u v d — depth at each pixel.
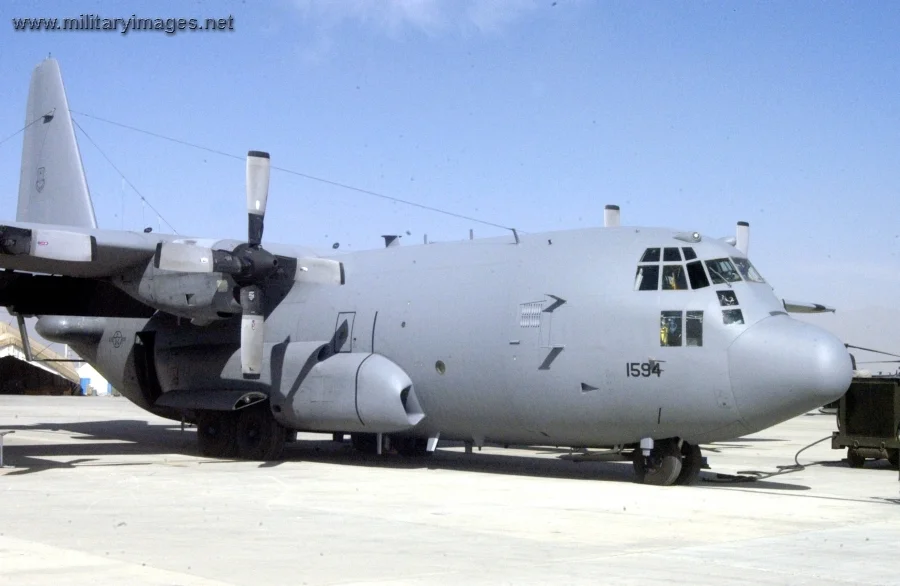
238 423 19.30
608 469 17.88
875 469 19.16
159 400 20.08
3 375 58.94
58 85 23.08
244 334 17.23
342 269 18.22
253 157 17.41
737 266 15.02
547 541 9.77
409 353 17.30
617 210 19.98
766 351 14.01
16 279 19.62
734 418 14.28
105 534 9.88
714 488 14.99
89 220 21.75
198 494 13.32
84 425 29.36
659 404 14.64
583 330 15.26
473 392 16.48
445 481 15.30
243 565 8.34
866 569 8.45
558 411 15.56
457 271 17.39
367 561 8.59
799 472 18.28
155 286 18.17
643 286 14.99
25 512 11.42
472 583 7.71
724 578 8.01
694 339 14.44
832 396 13.80
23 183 23.88
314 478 15.62
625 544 9.65
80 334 22.69
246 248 17.23
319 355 18.38
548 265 16.08
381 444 18.56
